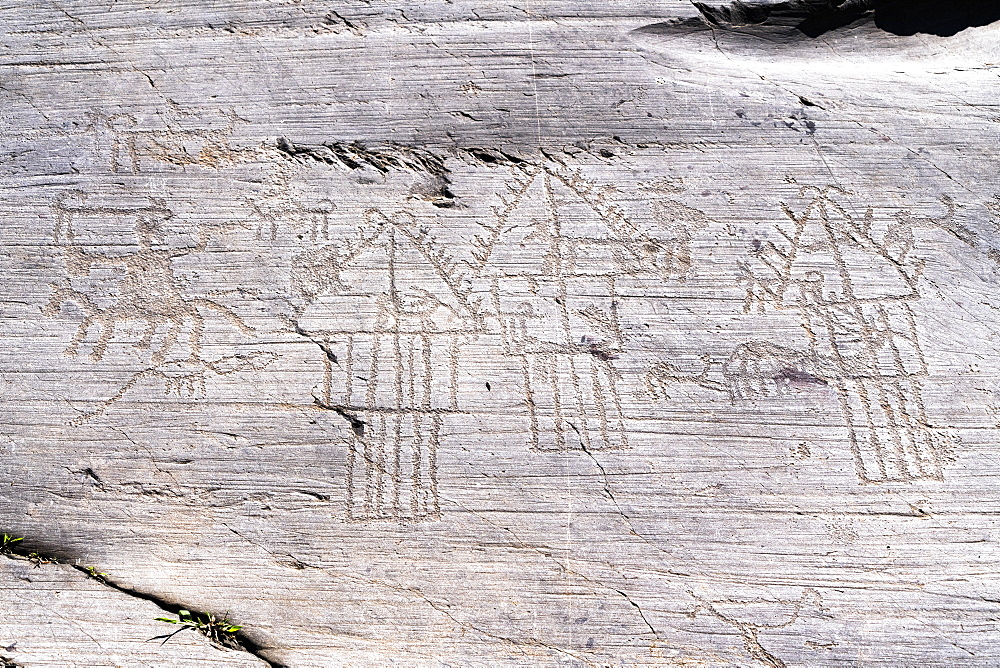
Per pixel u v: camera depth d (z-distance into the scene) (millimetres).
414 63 2779
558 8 2838
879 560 2219
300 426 2348
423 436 2340
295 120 2707
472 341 2441
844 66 2828
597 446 2330
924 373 2398
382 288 2506
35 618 2176
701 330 2459
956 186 2629
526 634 2180
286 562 2225
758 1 2818
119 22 2816
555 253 2555
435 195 2625
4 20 2824
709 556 2227
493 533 2248
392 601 2199
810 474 2297
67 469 2303
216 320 2467
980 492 2271
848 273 2525
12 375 2391
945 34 2857
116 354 2420
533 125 2709
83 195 2611
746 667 2160
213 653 2166
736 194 2625
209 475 2301
